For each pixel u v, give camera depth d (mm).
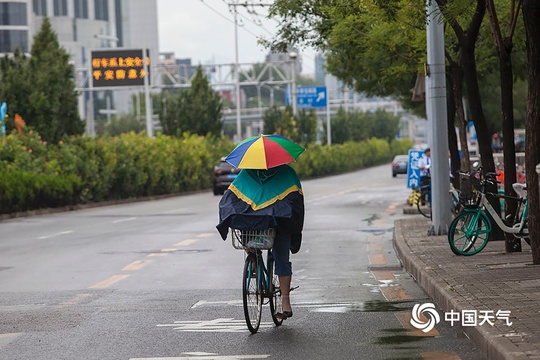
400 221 58844
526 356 17828
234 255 44219
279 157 24094
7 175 87562
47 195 95688
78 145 109562
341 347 22047
